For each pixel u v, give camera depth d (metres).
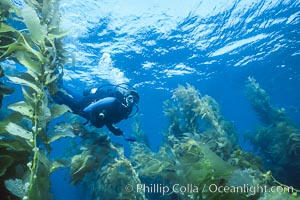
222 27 16.55
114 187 5.61
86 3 12.45
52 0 4.00
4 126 2.78
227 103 33.88
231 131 8.84
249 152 6.90
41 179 2.86
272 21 16.61
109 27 14.53
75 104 5.13
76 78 19.44
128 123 28.05
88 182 7.16
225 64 21.61
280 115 11.59
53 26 3.87
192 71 21.78
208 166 4.16
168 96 26.73
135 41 16.23
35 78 3.16
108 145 5.32
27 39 3.34
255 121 49.09
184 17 15.23
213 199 3.81
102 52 16.41
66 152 7.01
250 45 19.19
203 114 7.97
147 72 20.52
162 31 15.95
